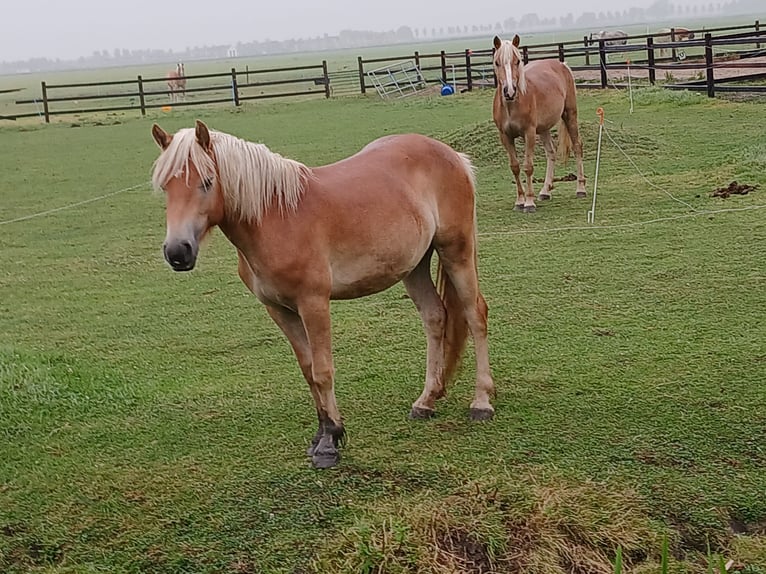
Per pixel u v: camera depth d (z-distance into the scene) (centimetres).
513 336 533
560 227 809
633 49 1853
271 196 340
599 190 954
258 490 354
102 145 1789
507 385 455
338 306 635
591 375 459
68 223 1030
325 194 354
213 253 849
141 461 392
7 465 397
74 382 493
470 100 2053
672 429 387
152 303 688
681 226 764
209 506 345
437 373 422
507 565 293
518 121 862
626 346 500
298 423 425
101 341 596
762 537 307
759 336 496
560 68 945
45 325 643
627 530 306
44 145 1852
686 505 323
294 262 342
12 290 752
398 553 293
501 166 1164
